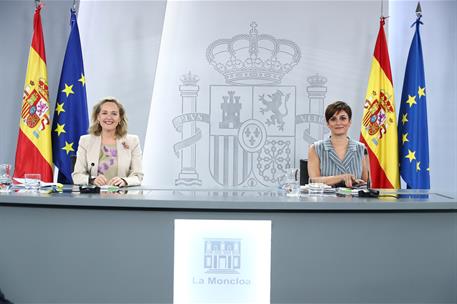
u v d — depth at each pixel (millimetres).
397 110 5230
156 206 2475
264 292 2570
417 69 4805
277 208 2480
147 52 5156
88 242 2551
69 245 2557
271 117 5199
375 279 2592
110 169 3479
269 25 5188
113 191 2912
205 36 5188
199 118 5203
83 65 5023
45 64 4695
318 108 5203
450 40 5258
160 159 5215
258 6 5180
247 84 5195
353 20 5188
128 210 2541
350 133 5191
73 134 4730
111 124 3463
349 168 3453
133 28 5168
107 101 3484
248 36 5184
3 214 2582
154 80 5172
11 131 5035
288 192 2959
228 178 5207
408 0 5250
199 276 2566
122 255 2549
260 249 2566
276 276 2568
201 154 5207
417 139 4770
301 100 5195
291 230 2566
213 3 5188
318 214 2572
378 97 4844
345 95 5203
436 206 2543
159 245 2551
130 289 2557
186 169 5207
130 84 5168
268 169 5203
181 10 5203
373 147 4797
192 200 2480
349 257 2580
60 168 4680
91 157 3451
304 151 5203
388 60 4852
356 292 2588
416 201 2566
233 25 5188
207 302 2570
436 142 5262
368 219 2586
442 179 5266
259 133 5199
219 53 5188
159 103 5219
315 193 2973
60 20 5062
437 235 2623
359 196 2822
